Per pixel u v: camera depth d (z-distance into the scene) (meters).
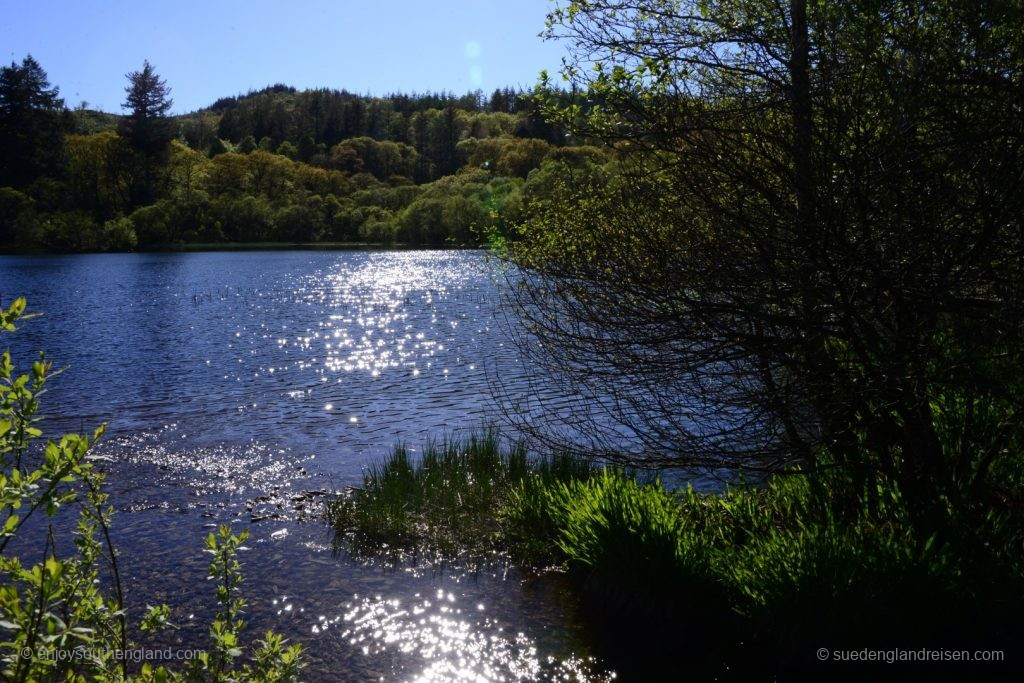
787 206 5.26
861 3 5.00
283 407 16.52
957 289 5.09
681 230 5.70
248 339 28.12
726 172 5.32
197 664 3.69
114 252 109.62
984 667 5.32
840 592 5.64
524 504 8.73
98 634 3.59
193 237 128.88
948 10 5.02
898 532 6.39
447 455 11.15
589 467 9.83
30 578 2.75
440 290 49.88
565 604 6.92
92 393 17.92
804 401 5.58
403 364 22.36
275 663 3.75
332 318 35.19
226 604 3.96
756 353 5.51
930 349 5.28
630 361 5.82
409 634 6.38
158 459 12.15
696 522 7.63
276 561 7.91
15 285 52.91
